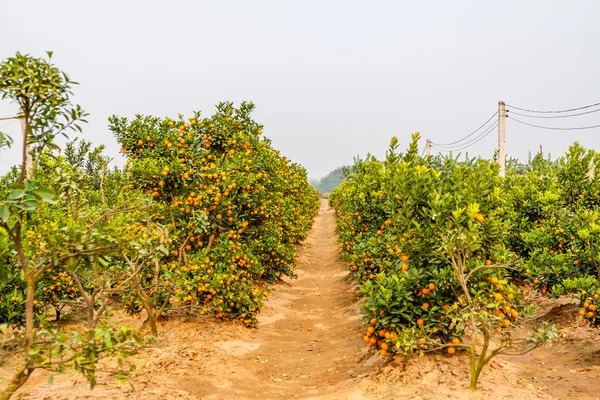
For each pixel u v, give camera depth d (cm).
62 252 369
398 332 569
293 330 1045
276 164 1648
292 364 776
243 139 1115
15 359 571
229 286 949
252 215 1177
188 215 974
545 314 940
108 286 553
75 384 543
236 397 583
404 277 602
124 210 532
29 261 371
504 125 1833
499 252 588
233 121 1153
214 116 1118
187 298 855
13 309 784
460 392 517
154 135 975
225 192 983
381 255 1085
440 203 566
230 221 1020
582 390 550
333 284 1658
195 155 1027
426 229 584
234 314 960
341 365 736
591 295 724
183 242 958
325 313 1221
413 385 546
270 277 1500
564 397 531
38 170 632
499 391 523
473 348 523
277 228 1577
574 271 909
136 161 927
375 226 1229
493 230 578
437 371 568
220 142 1095
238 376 673
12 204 310
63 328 923
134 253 537
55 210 971
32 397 485
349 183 2805
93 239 372
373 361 695
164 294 905
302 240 2677
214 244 1050
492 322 522
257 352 828
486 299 544
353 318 1081
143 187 913
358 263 1181
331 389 617
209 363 696
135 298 873
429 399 505
